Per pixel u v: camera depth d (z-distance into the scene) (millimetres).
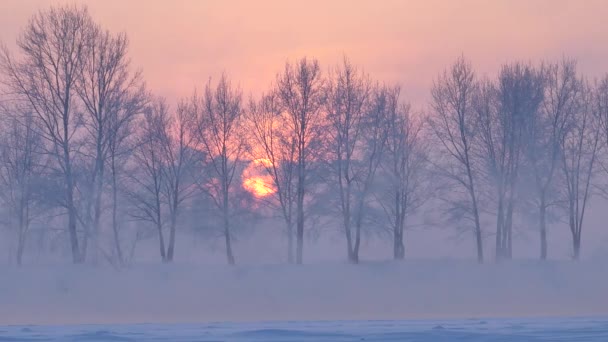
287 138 52188
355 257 51312
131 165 49688
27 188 47844
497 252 51250
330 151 52219
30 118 47969
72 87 48156
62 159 48094
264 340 21203
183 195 50969
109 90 48531
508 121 51844
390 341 21000
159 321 36781
